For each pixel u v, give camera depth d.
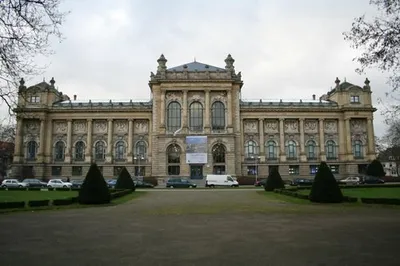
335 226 23.80
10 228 23.50
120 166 108.75
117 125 111.56
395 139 108.94
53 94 112.69
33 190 66.81
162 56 106.88
